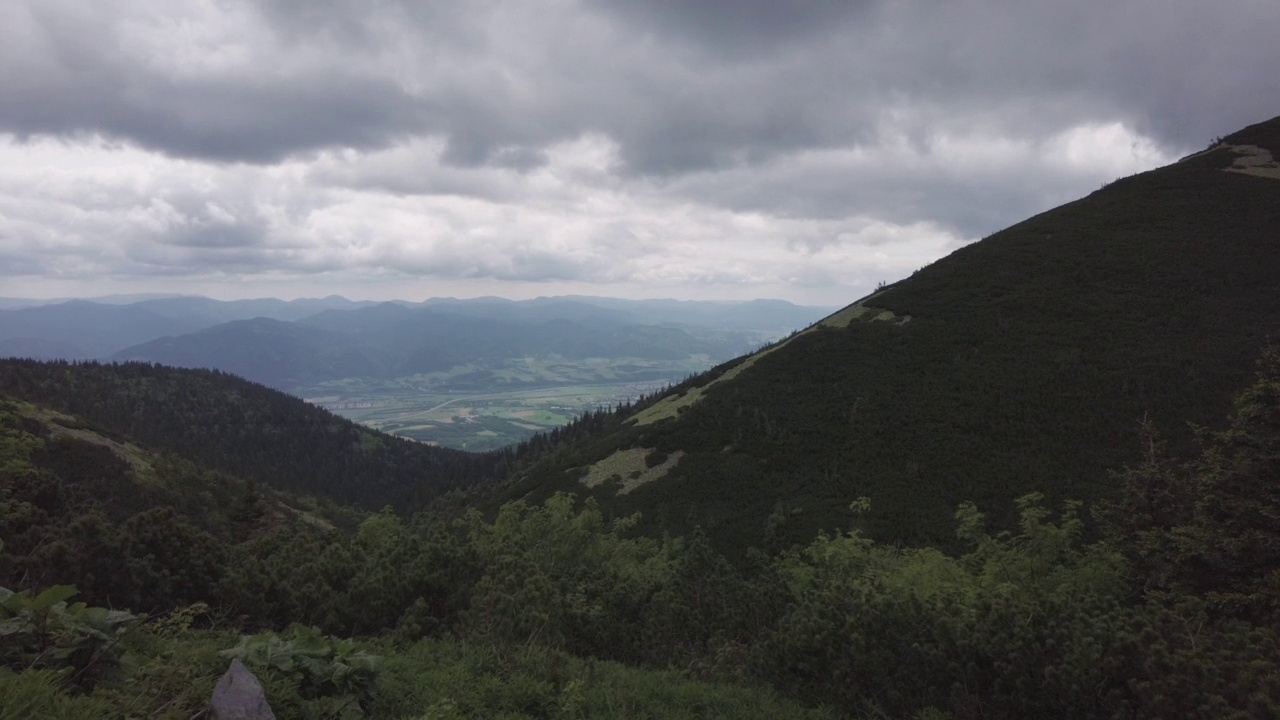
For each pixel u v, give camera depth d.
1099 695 7.34
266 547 16.11
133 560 10.17
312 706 6.04
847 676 9.02
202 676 6.17
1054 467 35.75
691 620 15.41
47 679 4.93
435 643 10.19
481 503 70.88
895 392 48.78
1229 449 15.62
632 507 44.91
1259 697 6.31
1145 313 48.44
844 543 22.83
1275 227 56.00
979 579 17.22
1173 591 14.05
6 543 11.54
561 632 11.88
